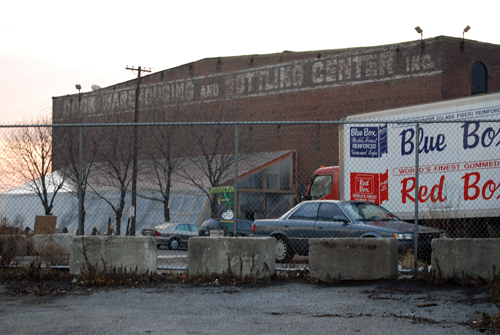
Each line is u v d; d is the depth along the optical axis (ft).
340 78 147.13
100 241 34.63
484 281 30.68
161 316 24.62
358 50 144.15
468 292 28.78
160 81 182.60
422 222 54.39
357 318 23.91
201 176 127.44
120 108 163.02
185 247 102.42
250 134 153.79
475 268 30.94
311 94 152.05
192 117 143.33
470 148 50.49
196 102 163.22
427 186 53.06
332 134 147.43
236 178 36.42
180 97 160.04
